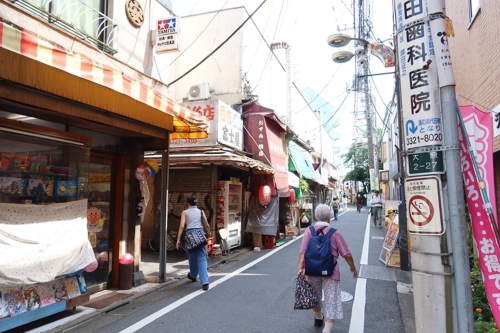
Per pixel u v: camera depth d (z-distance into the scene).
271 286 6.82
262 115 12.86
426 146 2.65
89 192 6.18
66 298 4.98
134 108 5.78
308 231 4.59
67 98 4.55
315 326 4.77
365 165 45.09
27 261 4.38
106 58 6.21
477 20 6.86
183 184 10.93
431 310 2.56
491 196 3.36
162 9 8.12
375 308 5.54
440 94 2.65
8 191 4.53
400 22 2.89
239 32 13.01
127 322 4.94
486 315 4.61
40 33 5.04
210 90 13.05
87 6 5.82
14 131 4.45
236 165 9.94
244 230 12.16
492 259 2.69
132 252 6.82
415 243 2.70
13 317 4.30
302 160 19.42
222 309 5.48
